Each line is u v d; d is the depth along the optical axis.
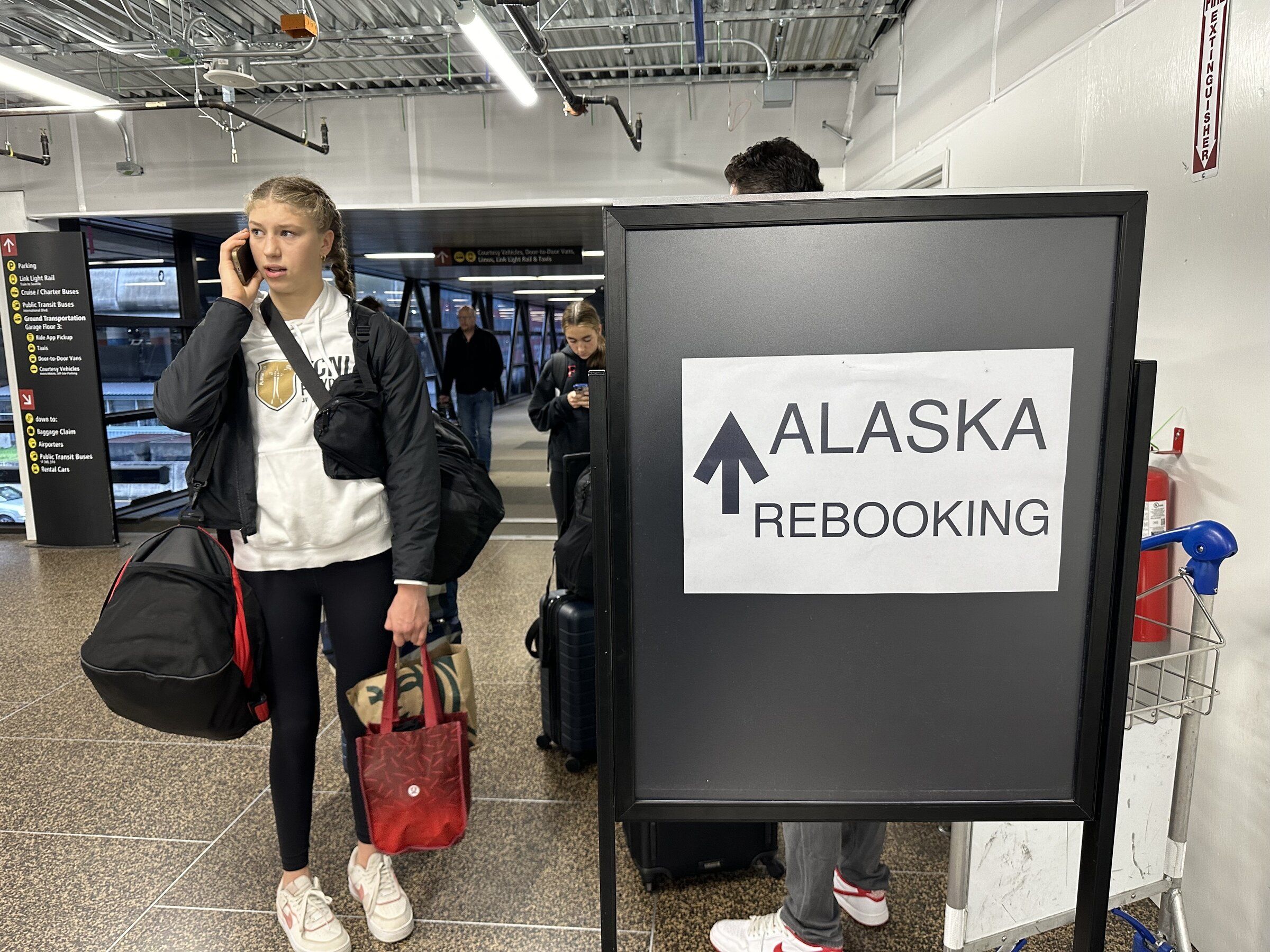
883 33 4.59
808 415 0.95
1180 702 1.39
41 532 5.60
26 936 1.85
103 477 5.51
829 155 5.46
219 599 1.62
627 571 0.97
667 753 1.02
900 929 1.86
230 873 2.08
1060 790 1.02
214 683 1.54
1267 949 1.57
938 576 0.98
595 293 9.44
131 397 6.44
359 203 5.64
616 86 5.44
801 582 0.98
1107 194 0.89
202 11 4.13
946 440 0.95
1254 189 1.58
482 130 5.51
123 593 1.60
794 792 1.02
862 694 1.00
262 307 1.69
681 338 0.94
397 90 5.48
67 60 4.89
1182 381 1.82
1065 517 0.96
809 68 5.30
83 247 5.29
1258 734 1.58
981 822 1.30
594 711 2.54
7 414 5.98
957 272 0.92
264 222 1.56
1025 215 0.90
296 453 1.67
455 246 7.21
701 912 1.93
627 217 0.91
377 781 1.72
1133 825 1.43
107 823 2.31
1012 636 0.99
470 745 1.83
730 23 4.48
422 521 1.72
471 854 2.16
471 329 7.02
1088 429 0.95
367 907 1.87
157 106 4.27
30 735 2.85
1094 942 1.06
